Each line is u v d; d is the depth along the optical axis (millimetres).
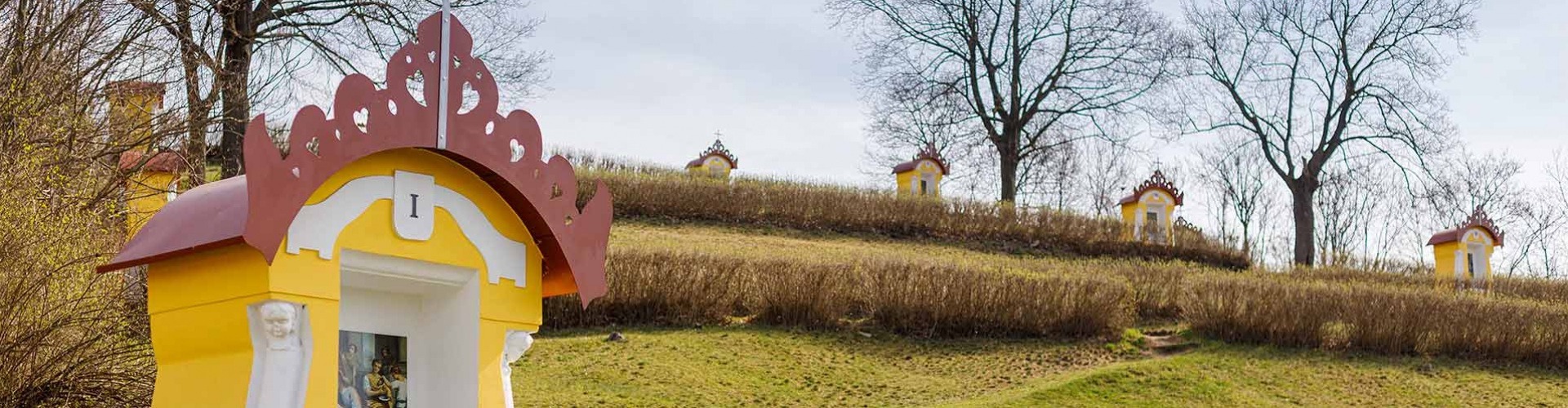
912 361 19953
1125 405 17547
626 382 16734
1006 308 21547
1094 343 21547
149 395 10203
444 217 7211
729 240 31891
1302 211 47125
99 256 10359
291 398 6371
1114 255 37906
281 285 6355
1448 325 21875
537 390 15812
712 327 20391
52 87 14250
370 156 6859
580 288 7703
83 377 9953
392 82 6797
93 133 14266
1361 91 46406
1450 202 58250
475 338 7309
